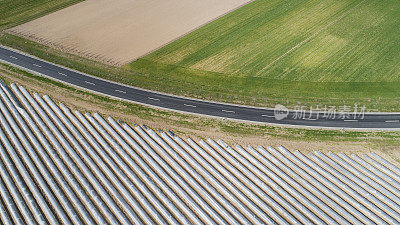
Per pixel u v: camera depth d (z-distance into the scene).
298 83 50.69
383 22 63.00
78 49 58.34
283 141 42.50
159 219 33.69
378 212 34.69
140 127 44.53
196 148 41.56
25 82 51.78
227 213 34.22
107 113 46.69
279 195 36.41
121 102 48.50
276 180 37.94
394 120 44.53
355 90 49.19
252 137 43.16
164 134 43.44
